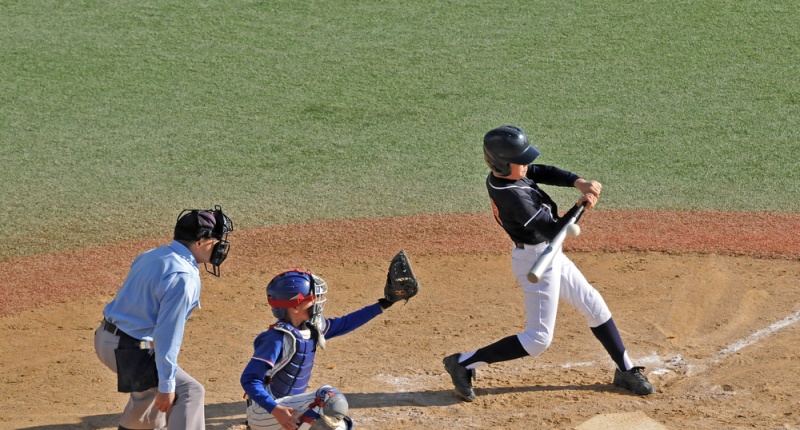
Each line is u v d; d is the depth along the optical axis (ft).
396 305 96.12
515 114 161.27
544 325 71.61
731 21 197.47
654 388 74.84
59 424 70.38
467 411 72.54
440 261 108.17
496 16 204.23
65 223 122.21
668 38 191.01
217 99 169.27
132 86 174.40
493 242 114.01
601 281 100.73
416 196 131.13
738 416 69.67
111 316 58.39
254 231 118.73
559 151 146.30
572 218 69.10
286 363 57.82
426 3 212.02
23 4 210.79
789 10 201.46
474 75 177.68
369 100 168.55
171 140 153.17
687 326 88.63
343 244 113.91
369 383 78.43
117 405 74.33
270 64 183.62
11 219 123.44
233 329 90.58
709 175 136.36
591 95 168.45
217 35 196.34
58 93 171.12
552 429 68.49
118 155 147.43
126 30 198.39
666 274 101.91
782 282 98.32
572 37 193.06
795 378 76.43
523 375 79.82
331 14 206.69
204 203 129.18
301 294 57.57
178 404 59.26
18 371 81.25
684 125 155.22
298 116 162.40
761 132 151.53
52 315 94.32
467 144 150.71
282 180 137.90
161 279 56.70
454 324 91.20
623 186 133.18
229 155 147.43
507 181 70.03
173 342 56.18
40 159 145.69
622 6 207.10
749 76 173.58
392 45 191.42
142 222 122.42
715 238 112.37
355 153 148.05
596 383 77.66
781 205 124.06
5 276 104.99
